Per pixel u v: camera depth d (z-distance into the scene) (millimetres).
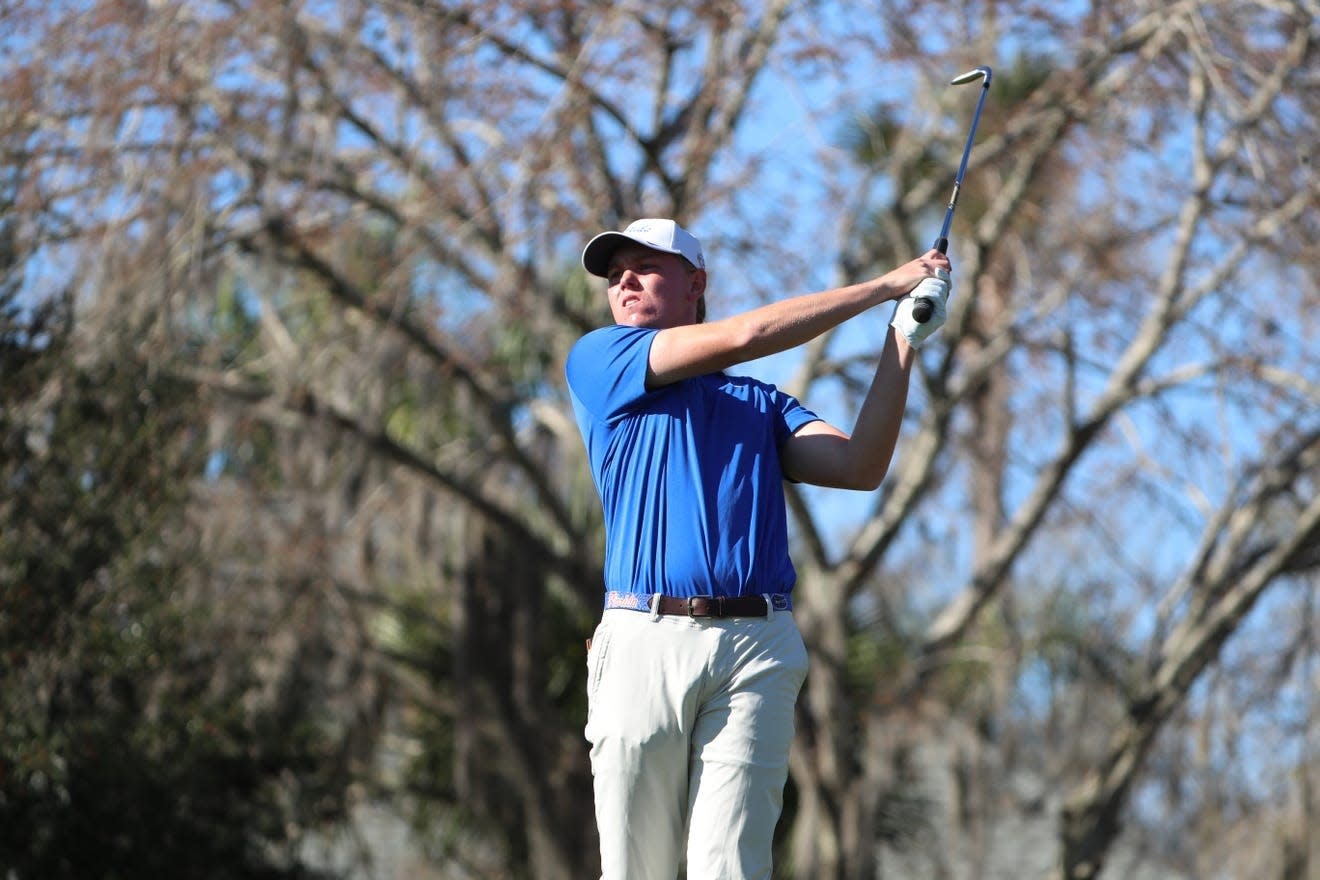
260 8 44500
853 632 62375
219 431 50188
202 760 51188
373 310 49312
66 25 42938
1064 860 58250
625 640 14016
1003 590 60906
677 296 15023
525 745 59438
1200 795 55188
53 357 43344
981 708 60781
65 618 44062
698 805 13742
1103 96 50719
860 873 55406
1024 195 55594
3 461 43156
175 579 47250
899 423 14297
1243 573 57938
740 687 13789
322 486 53812
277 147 45594
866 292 14172
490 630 59969
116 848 47625
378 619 65375
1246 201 50406
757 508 14141
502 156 46844
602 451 14547
